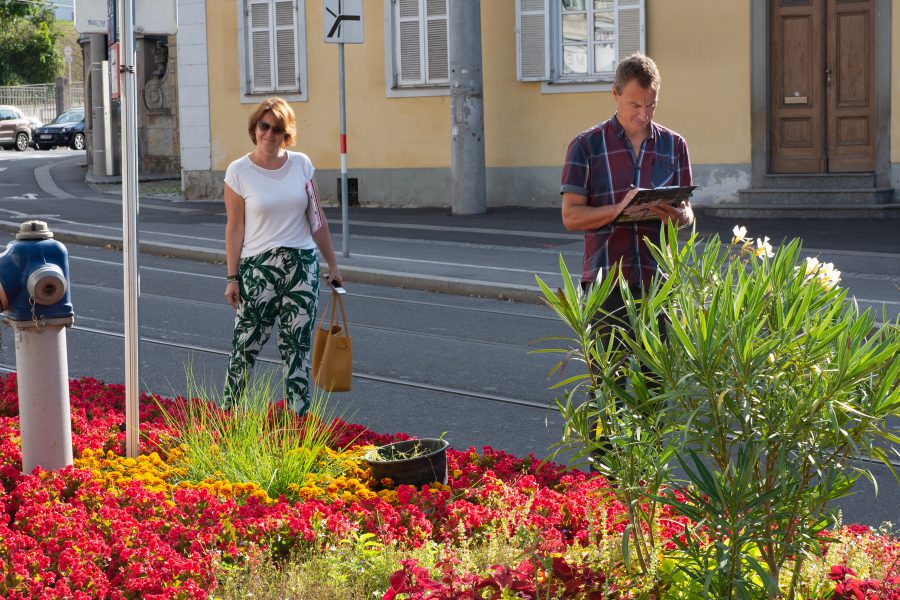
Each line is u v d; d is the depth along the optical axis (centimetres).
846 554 420
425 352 1089
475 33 2259
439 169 2441
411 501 527
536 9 2298
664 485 378
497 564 411
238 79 2661
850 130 2081
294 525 478
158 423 697
